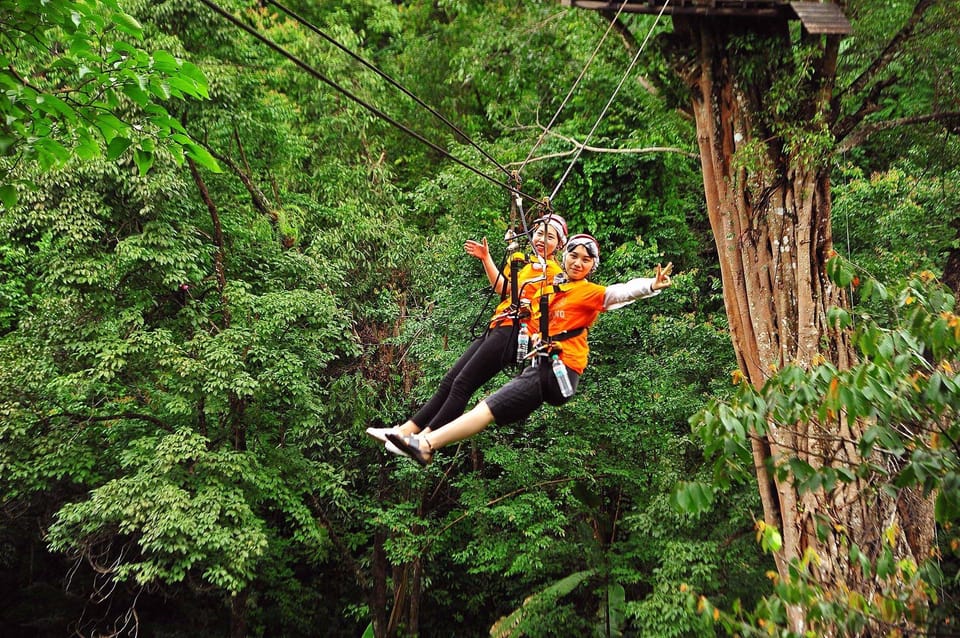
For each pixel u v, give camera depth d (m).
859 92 10.46
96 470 14.11
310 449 15.65
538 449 14.39
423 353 14.36
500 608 17.45
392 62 23.77
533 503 13.75
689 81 10.33
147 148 4.51
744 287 10.15
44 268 13.15
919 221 13.79
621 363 14.17
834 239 14.76
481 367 4.66
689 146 14.41
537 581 15.48
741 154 9.72
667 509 12.67
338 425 15.39
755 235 9.95
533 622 12.92
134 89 4.16
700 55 10.17
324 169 17.72
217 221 14.69
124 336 13.06
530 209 16.39
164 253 12.78
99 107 4.28
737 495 12.89
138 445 12.77
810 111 9.91
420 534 14.94
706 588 12.06
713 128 10.22
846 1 10.61
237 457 12.94
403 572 16.11
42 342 12.85
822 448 5.92
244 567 12.46
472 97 23.62
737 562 12.29
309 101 18.33
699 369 13.95
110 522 12.72
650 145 16.20
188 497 12.12
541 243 5.11
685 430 13.95
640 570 14.27
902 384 4.29
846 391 4.21
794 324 9.62
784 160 9.87
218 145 15.22
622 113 16.06
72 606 18.20
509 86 15.66
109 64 4.23
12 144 4.21
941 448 4.44
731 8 9.36
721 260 10.40
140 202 13.03
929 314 4.49
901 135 12.11
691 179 19.05
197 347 13.28
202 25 14.66
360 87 18.55
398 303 16.25
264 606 18.23
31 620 17.61
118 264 12.87
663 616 11.65
